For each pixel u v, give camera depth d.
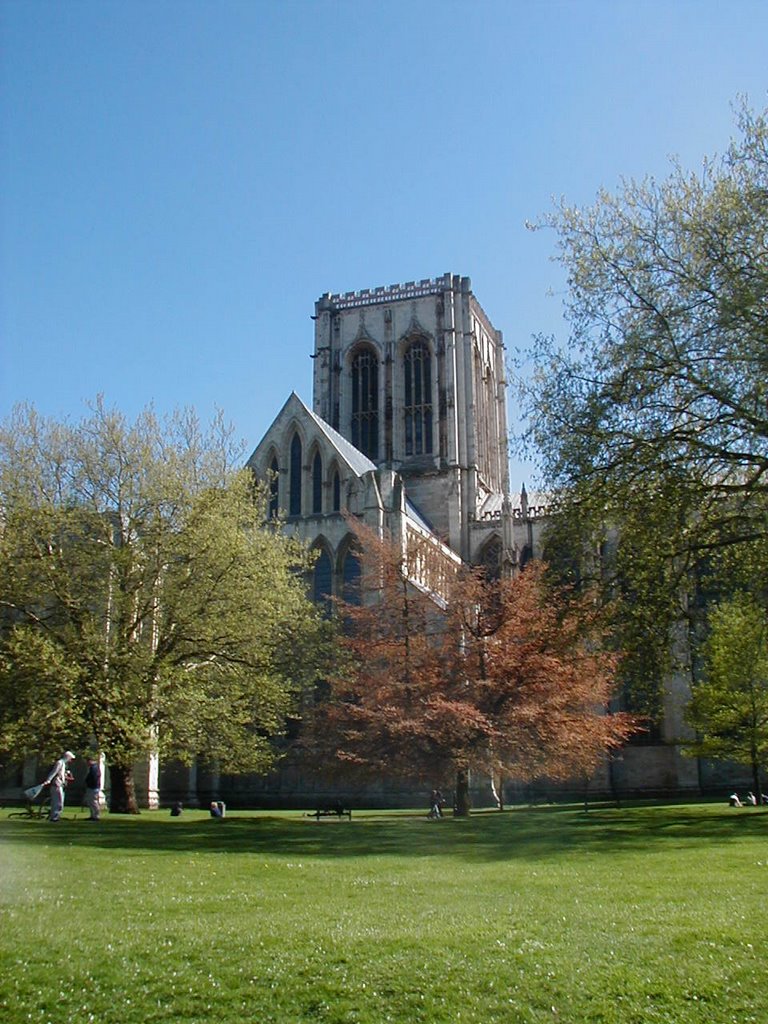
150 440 56.44
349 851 34.62
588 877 26.64
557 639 50.19
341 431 135.75
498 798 77.44
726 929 18.66
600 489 42.44
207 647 55.19
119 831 42.06
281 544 60.38
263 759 58.12
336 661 58.66
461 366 133.25
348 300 140.25
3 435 54.72
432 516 124.81
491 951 17.28
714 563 45.12
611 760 80.94
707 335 40.94
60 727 48.81
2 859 28.94
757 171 41.66
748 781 92.50
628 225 44.00
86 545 53.75
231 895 22.91
